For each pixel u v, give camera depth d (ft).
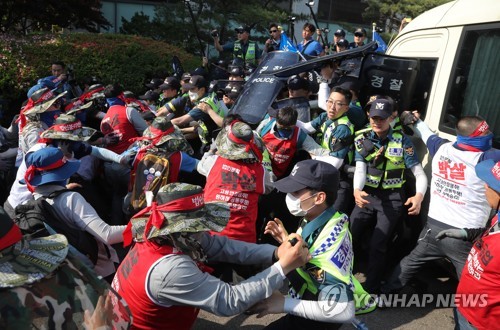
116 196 13.28
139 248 6.42
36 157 8.44
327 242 6.56
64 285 4.37
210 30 41.98
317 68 14.70
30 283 4.09
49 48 29.43
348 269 6.56
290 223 13.33
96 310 4.56
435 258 10.47
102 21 42.09
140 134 14.84
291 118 11.75
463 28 11.59
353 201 13.07
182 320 6.62
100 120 19.07
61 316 4.27
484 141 9.14
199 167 10.66
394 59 12.92
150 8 49.19
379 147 11.20
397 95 13.08
